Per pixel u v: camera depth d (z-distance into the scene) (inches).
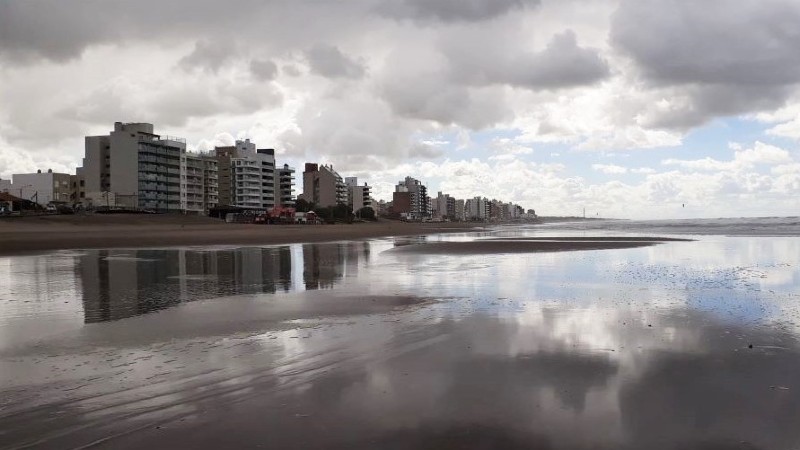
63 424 273.0
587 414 280.4
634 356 388.5
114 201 5201.8
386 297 686.5
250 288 784.3
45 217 3636.8
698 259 1253.7
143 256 1459.2
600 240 2325.3
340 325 508.7
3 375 354.3
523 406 291.7
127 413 286.7
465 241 2394.2
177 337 460.8
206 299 677.3
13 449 245.0
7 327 505.0
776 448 243.3
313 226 4982.8
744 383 328.5
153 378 346.0
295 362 381.4
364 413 283.9
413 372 355.3
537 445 245.4
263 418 278.2
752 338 442.6
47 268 1100.5
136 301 661.3
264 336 463.2
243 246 2000.5
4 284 834.2
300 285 818.8
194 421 275.3
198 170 6254.9
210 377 347.3
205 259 1352.1
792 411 284.5
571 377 340.8
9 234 2459.4
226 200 7003.0
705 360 378.0
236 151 7608.3
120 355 402.9
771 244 1836.9
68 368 369.7
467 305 618.5
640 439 251.8
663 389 317.7
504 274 957.8
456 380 337.4
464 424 268.7
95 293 732.0
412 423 270.4
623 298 661.9
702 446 245.1
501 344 428.5
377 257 1421.0
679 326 491.2
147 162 5452.8
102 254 1531.7
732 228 3964.1
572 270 1024.2
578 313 560.4
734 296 673.6
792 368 358.9
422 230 4810.5
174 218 4576.8
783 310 571.5
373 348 419.5
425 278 903.1
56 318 549.0
